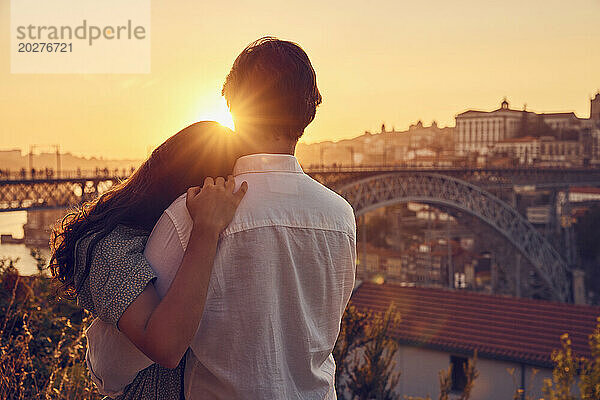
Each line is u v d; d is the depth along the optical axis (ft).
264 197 3.89
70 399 8.34
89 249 3.74
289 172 4.05
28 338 8.93
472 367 29.01
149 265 3.71
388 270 393.70
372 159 535.19
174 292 3.53
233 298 3.75
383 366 25.62
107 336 3.83
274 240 3.82
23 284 11.17
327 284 4.04
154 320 3.48
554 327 67.15
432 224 467.11
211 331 3.75
